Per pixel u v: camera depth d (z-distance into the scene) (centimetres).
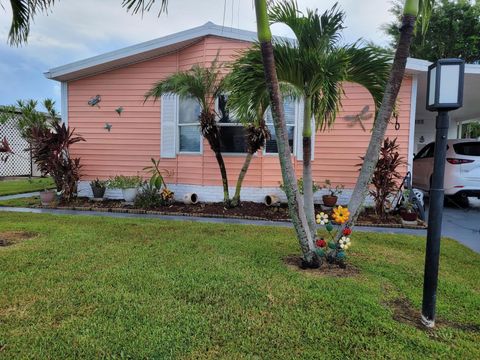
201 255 400
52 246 429
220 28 733
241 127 761
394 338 233
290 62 359
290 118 753
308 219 384
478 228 598
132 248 426
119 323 246
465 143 777
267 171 763
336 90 371
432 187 253
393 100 327
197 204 762
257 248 434
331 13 354
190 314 260
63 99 867
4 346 218
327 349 220
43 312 261
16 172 1364
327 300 285
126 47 767
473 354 218
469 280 343
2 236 478
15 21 485
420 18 472
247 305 276
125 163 845
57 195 809
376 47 364
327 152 753
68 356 209
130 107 832
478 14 1553
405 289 314
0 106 1221
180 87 655
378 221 618
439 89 238
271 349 219
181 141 811
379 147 339
